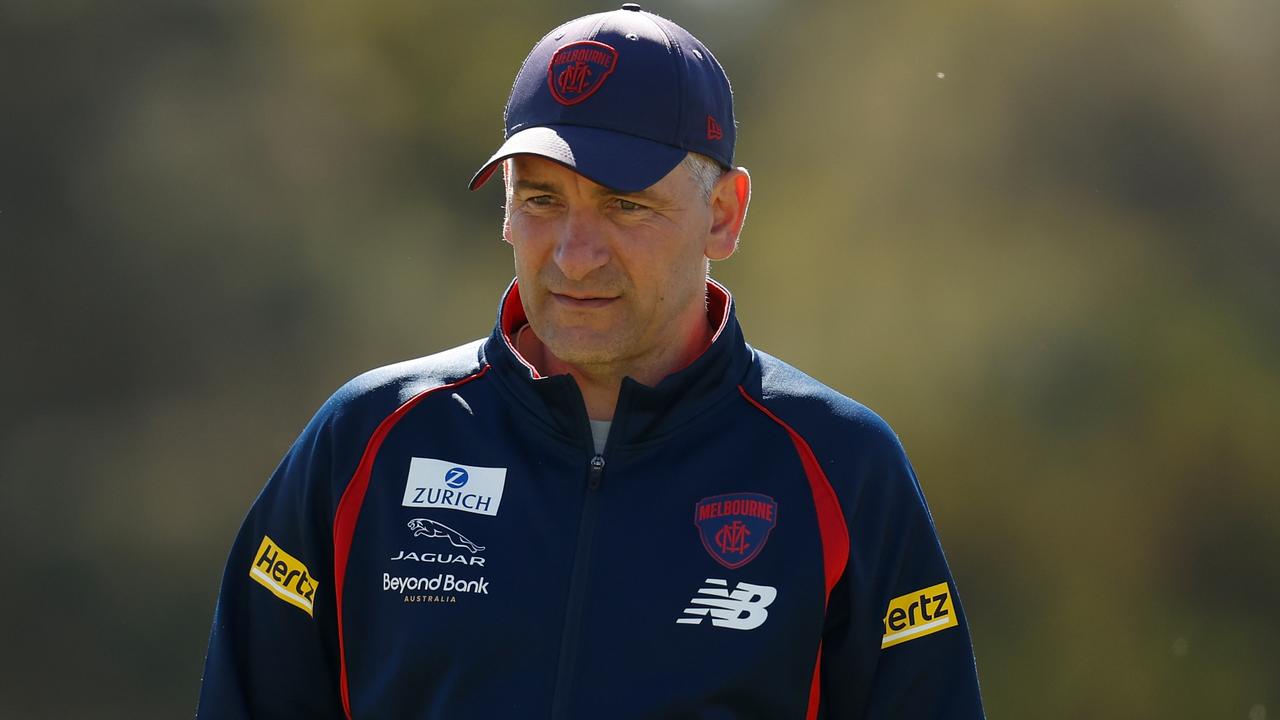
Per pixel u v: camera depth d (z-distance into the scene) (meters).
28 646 50.62
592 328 6.89
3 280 53.00
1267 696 47.84
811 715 6.98
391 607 6.93
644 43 6.99
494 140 59.19
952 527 51.47
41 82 54.06
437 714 6.74
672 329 7.21
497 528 6.95
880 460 7.21
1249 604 49.31
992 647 50.22
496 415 7.22
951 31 56.38
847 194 56.03
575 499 6.96
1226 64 53.56
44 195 53.69
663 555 6.84
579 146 6.70
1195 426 50.22
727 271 55.94
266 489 7.59
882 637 7.13
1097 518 50.16
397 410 7.28
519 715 6.61
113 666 50.88
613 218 6.86
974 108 55.56
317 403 54.75
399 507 7.07
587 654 6.66
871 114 56.75
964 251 54.25
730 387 7.23
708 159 7.12
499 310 7.46
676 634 6.70
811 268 55.25
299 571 7.24
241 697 7.27
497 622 6.75
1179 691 48.53
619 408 7.00
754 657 6.71
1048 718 49.22
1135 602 49.62
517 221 7.01
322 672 7.30
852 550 7.02
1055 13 54.94
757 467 7.07
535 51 7.22
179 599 51.97
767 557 6.87
